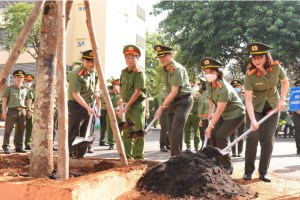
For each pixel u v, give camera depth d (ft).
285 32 57.41
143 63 111.45
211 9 62.44
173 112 19.25
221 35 61.72
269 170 22.15
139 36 108.17
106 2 88.38
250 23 58.34
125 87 21.02
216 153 16.78
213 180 14.46
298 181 18.43
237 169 21.88
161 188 14.10
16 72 29.58
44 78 14.26
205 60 18.13
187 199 13.47
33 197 11.05
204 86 30.30
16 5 76.79
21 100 29.55
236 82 33.60
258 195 15.03
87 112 21.03
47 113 14.21
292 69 69.67
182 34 68.39
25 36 13.25
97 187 11.83
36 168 14.01
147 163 16.57
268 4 60.13
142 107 20.85
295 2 60.08
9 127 28.96
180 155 15.34
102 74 15.37
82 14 91.50
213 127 18.85
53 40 14.39
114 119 15.84
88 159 17.21
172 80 18.43
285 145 40.29
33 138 14.20
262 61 16.97
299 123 31.22
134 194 13.70
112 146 33.42
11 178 12.48
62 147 12.59
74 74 20.11
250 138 18.03
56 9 14.49
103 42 88.33
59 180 12.08
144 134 18.67
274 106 17.85
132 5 102.68
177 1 68.03
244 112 18.61
